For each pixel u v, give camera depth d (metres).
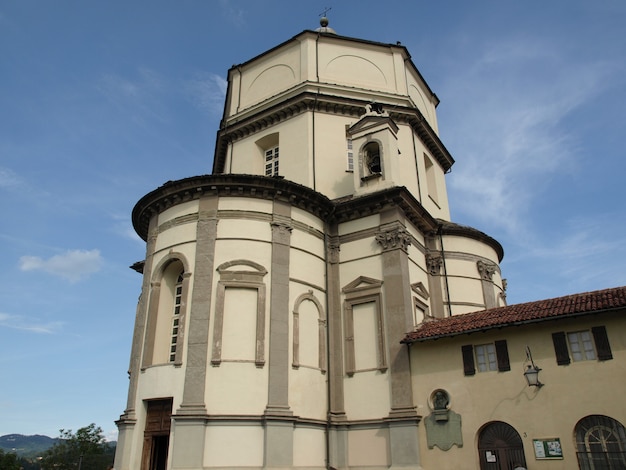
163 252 19.75
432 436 17.22
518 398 16.09
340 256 21.42
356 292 20.41
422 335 18.14
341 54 27.20
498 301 26.27
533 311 16.72
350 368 19.48
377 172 22.81
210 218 19.20
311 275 20.16
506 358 16.64
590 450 14.75
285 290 18.84
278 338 18.02
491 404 16.48
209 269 18.42
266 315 18.23
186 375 17.00
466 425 16.73
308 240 20.52
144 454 17.34
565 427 15.15
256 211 19.52
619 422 14.45
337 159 24.34
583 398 15.09
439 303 22.81
